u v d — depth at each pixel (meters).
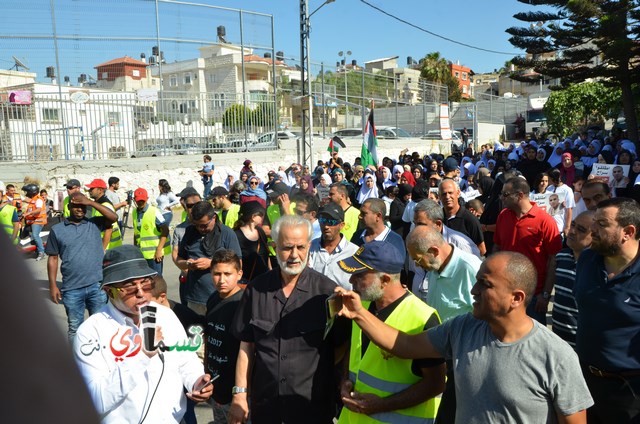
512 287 2.32
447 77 65.31
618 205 3.17
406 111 33.81
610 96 28.52
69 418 0.41
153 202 17.78
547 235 4.83
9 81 19.53
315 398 3.10
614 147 16.23
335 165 17.14
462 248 4.84
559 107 31.02
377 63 76.69
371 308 3.02
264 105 21.02
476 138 34.03
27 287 0.41
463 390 2.48
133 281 2.82
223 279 3.71
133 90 18.31
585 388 2.30
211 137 19.67
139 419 2.70
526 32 22.98
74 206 5.93
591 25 21.28
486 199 9.49
